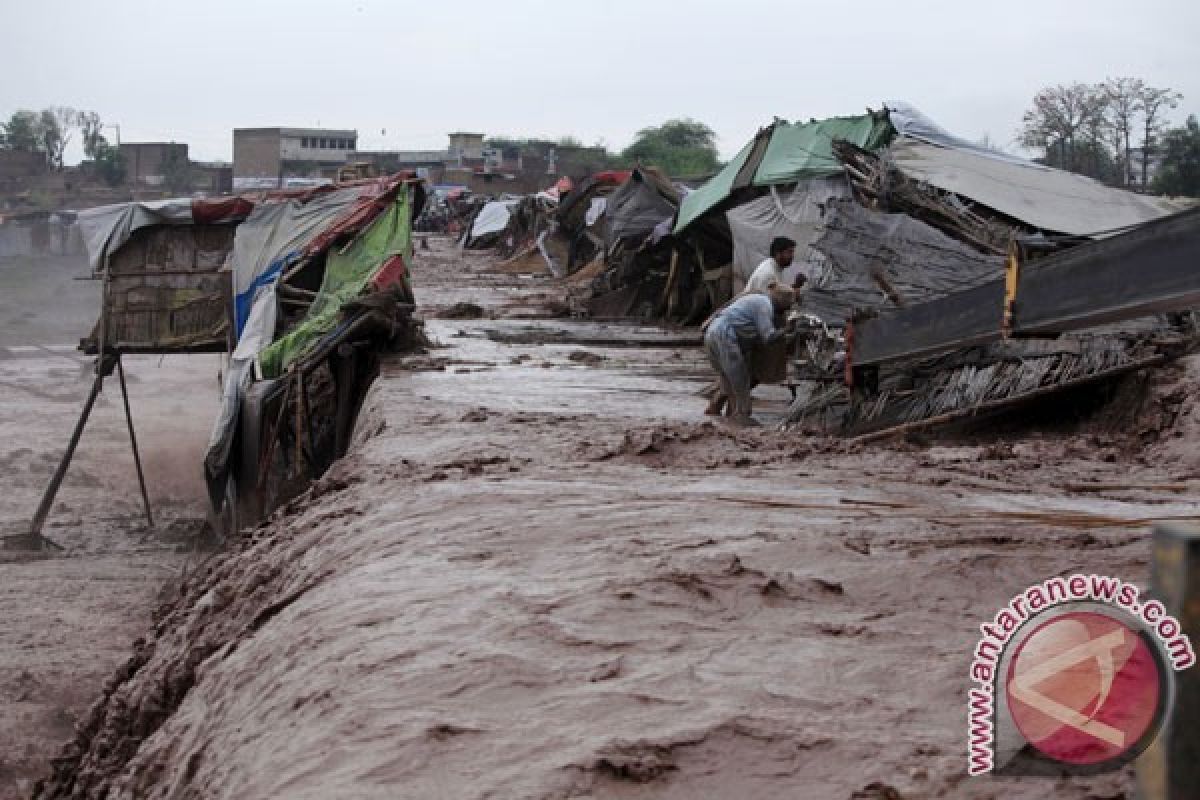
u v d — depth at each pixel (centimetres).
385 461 1021
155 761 630
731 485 838
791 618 517
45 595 1549
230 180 10544
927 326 1098
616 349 2191
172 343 2269
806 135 2366
